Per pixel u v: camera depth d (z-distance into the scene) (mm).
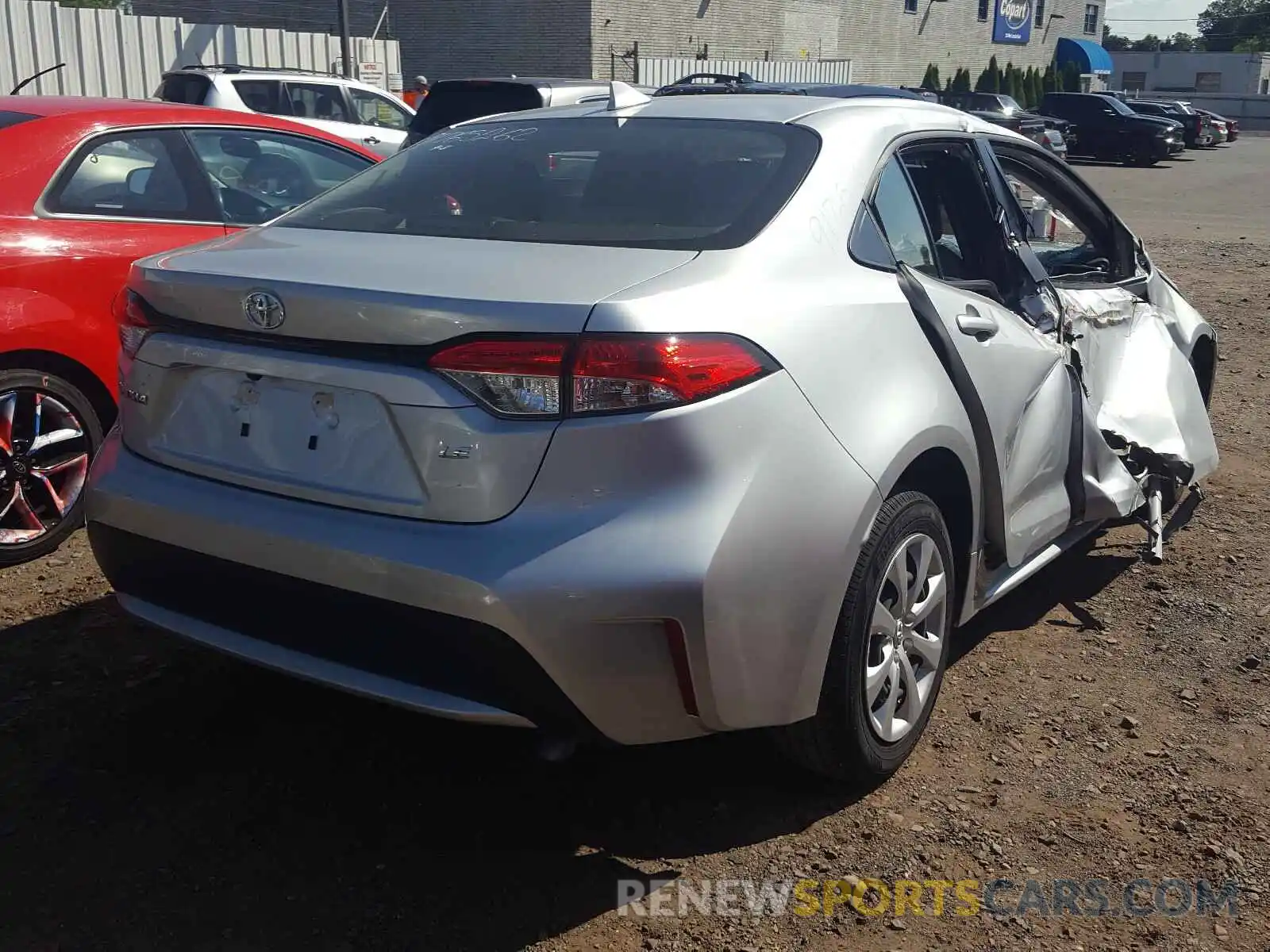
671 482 2443
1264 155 35562
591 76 28734
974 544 3361
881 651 3012
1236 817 3033
